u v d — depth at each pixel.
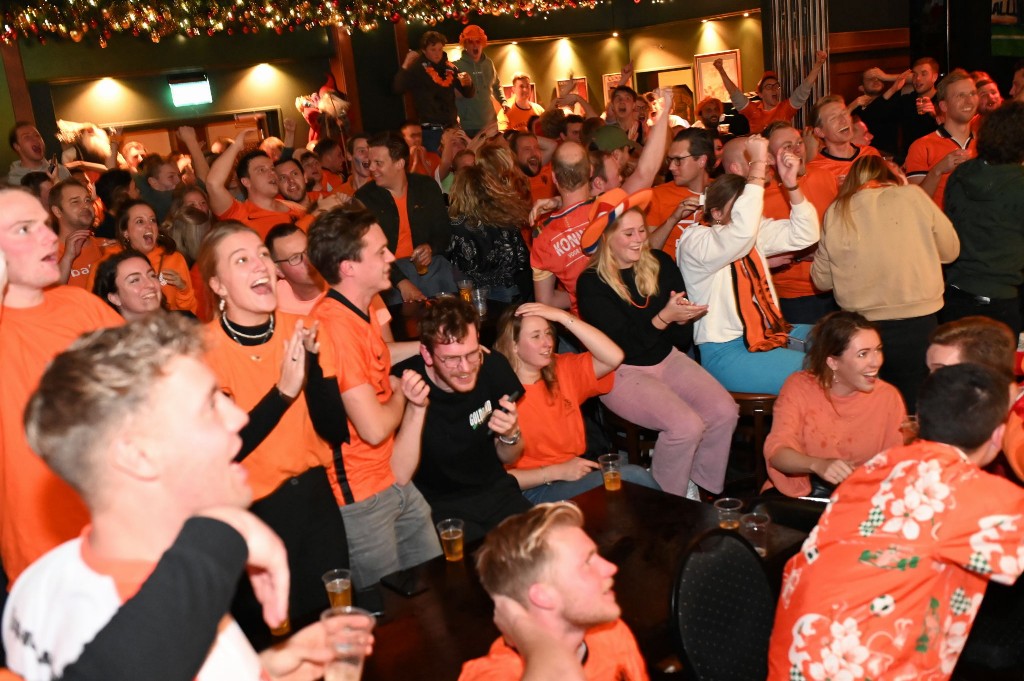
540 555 1.62
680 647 2.05
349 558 2.87
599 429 4.71
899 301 4.08
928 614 1.90
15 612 1.16
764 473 4.16
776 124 4.87
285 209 5.66
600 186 4.98
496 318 4.70
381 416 2.78
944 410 1.93
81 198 4.79
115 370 1.05
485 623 2.25
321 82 12.92
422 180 5.32
